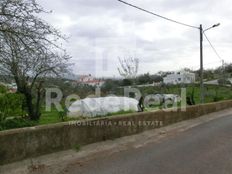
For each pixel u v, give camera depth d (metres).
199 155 9.38
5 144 7.45
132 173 7.41
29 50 9.85
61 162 8.42
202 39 27.86
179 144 11.38
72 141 9.44
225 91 54.59
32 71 15.13
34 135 8.20
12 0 9.39
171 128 15.59
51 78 16.73
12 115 13.77
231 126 16.86
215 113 25.08
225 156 9.20
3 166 7.35
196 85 60.81
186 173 7.36
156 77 65.25
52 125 8.79
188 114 19.14
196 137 13.02
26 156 7.95
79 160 8.73
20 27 9.68
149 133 13.52
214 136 13.23
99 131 10.66
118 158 9.02
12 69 10.20
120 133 11.75
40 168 7.80
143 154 9.60
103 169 7.79
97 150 9.93
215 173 7.34
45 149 8.50
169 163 8.38
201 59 27.97
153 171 7.57
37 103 16.95
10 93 13.59
